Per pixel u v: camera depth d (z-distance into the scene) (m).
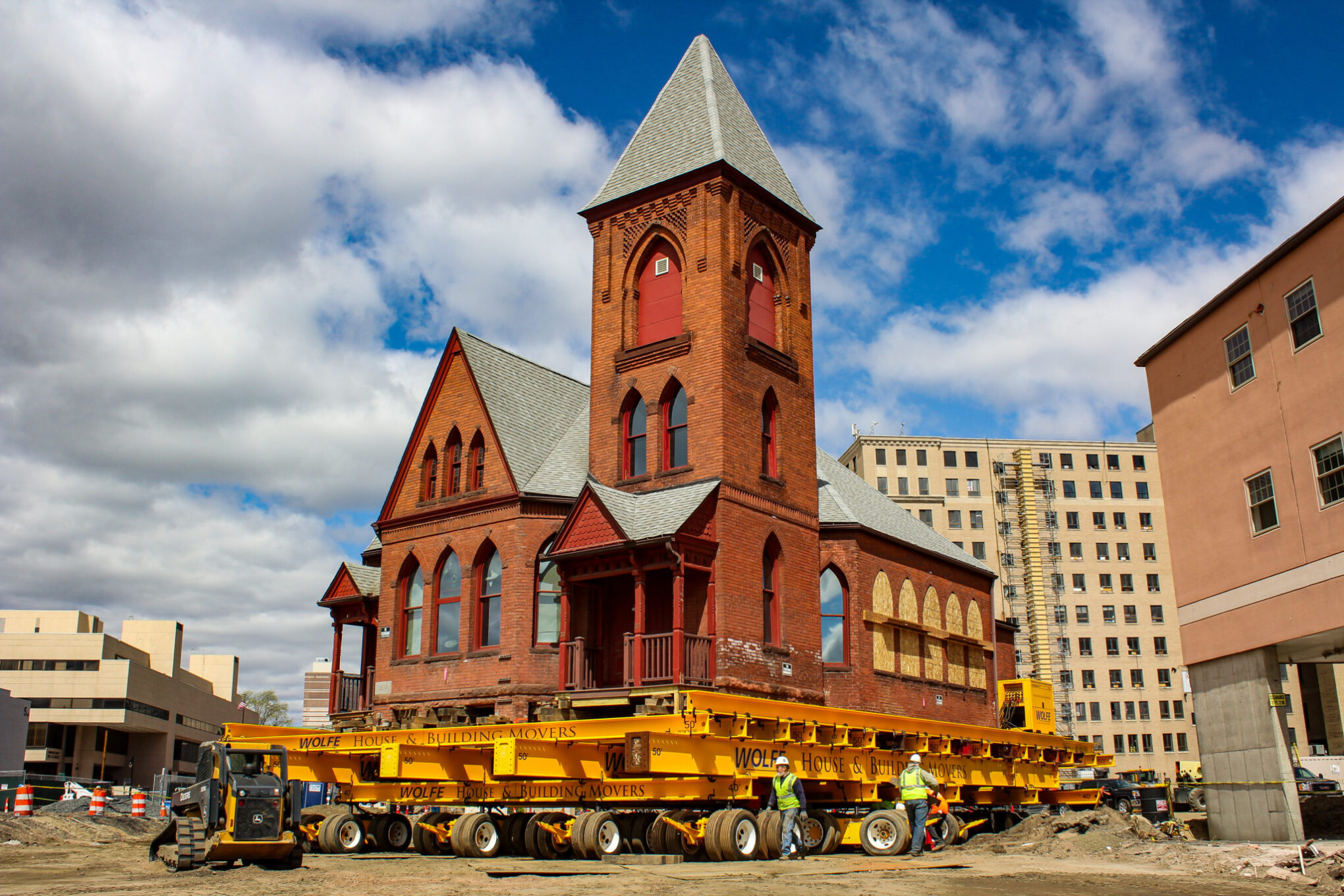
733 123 34.69
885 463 118.12
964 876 19.52
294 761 27.62
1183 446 32.34
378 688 33.69
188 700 128.62
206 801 22.38
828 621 34.53
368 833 27.09
